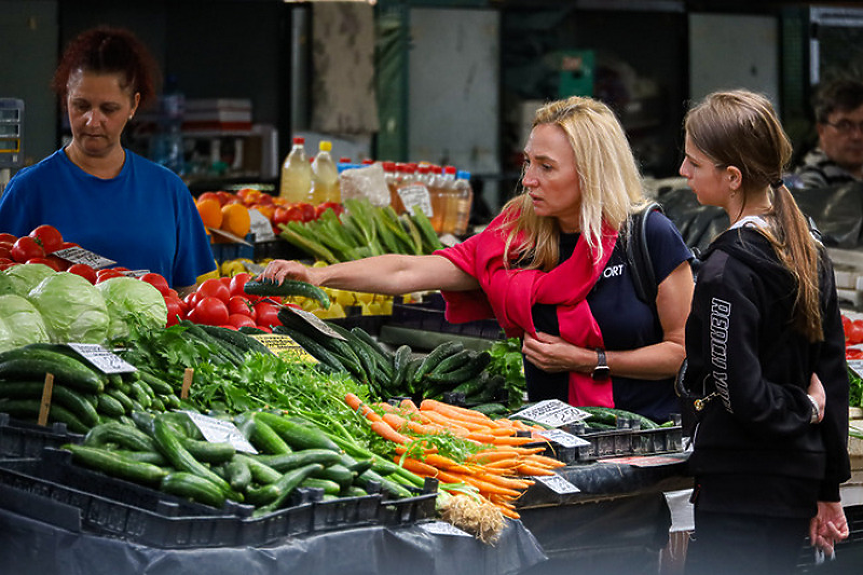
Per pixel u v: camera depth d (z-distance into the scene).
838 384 4.71
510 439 4.87
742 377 4.40
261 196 9.89
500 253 5.82
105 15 13.67
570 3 15.03
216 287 5.99
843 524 4.76
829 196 11.03
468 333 7.50
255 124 14.40
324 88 14.52
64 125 11.86
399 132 14.86
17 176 6.70
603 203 5.49
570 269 5.55
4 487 3.69
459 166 15.18
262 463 3.84
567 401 5.69
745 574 4.59
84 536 3.44
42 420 3.94
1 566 3.65
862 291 10.09
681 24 15.34
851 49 15.72
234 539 3.49
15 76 11.30
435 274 6.00
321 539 3.67
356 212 9.59
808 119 15.59
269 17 14.24
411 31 14.67
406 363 5.83
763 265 4.46
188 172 14.09
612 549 5.12
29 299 5.00
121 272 6.02
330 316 8.02
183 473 3.60
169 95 13.91
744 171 4.64
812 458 4.59
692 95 15.51
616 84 15.38
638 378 5.61
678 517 5.42
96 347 4.16
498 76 15.12
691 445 5.39
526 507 4.67
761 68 15.60
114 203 6.72
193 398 4.40
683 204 11.02
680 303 5.51
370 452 4.36
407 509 3.97
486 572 4.13
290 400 4.60
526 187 5.68
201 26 14.05
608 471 4.90
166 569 3.32
